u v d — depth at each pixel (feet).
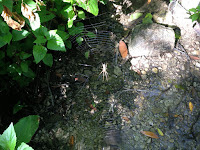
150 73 1.72
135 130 1.49
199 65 1.75
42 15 1.36
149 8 2.05
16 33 1.16
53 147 1.45
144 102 1.60
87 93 1.65
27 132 1.02
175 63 1.75
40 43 1.20
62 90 1.67
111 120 1.53
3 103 1.54
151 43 1.71
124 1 2.09
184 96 1.61
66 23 1.68
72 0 1.34
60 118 1.55
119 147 1.42
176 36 1.88
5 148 0.79
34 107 1.60
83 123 1.52
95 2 1.30
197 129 1.48
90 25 1.91
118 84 1.69
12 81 1.52
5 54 1.44
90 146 1.43
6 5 0.97
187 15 1.91
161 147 1.42
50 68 1.73
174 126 1.49
